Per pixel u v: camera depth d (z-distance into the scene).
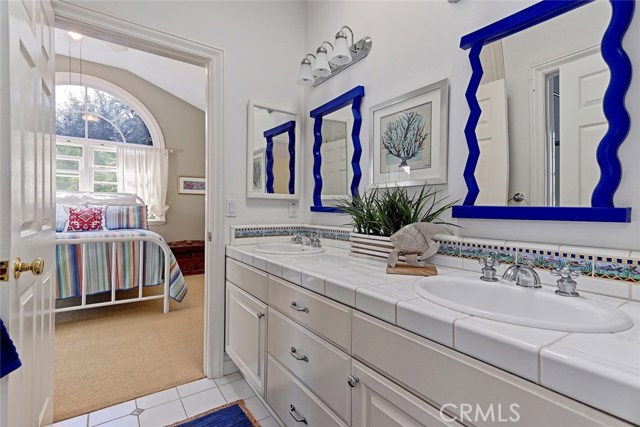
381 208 1.47
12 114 0.76
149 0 1.70
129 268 2.88
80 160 4.34
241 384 1.83
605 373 0.47
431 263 1.37
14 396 0.83
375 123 1.74
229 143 1.97
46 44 1.20
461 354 0.66
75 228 3.29
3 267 0.70
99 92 4.46
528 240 1.10
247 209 2.05
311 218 2.25
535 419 0.55
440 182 1.39
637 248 0.86
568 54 1.02
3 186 0.71
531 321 0.65
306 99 2.30
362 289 0.94
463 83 1.32
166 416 1.53
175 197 5.00
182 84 4.46
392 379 0.83
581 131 0.98
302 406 1.20
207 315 1.92
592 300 0.85
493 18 1.21
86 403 1.61
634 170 0.87
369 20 1.78
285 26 2.23
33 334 1.01
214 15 1.92
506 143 1.16
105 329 2.58
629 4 0.88
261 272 1.52
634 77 0.88
